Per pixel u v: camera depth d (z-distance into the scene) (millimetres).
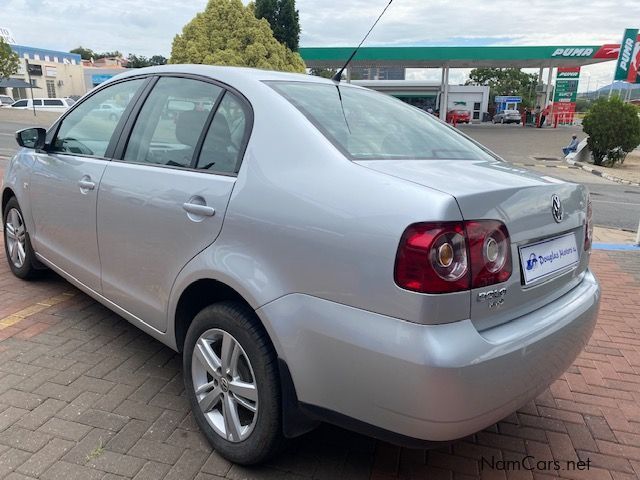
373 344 1831
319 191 2043
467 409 1816
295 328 2033
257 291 2133
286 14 24453
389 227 1821
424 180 1971
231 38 21375
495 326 1971
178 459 2441
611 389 3258
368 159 2191
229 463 2430
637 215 10328
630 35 21203
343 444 2629
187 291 2541
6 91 52125
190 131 2678
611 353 3738
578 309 2342
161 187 2639
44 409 2742
